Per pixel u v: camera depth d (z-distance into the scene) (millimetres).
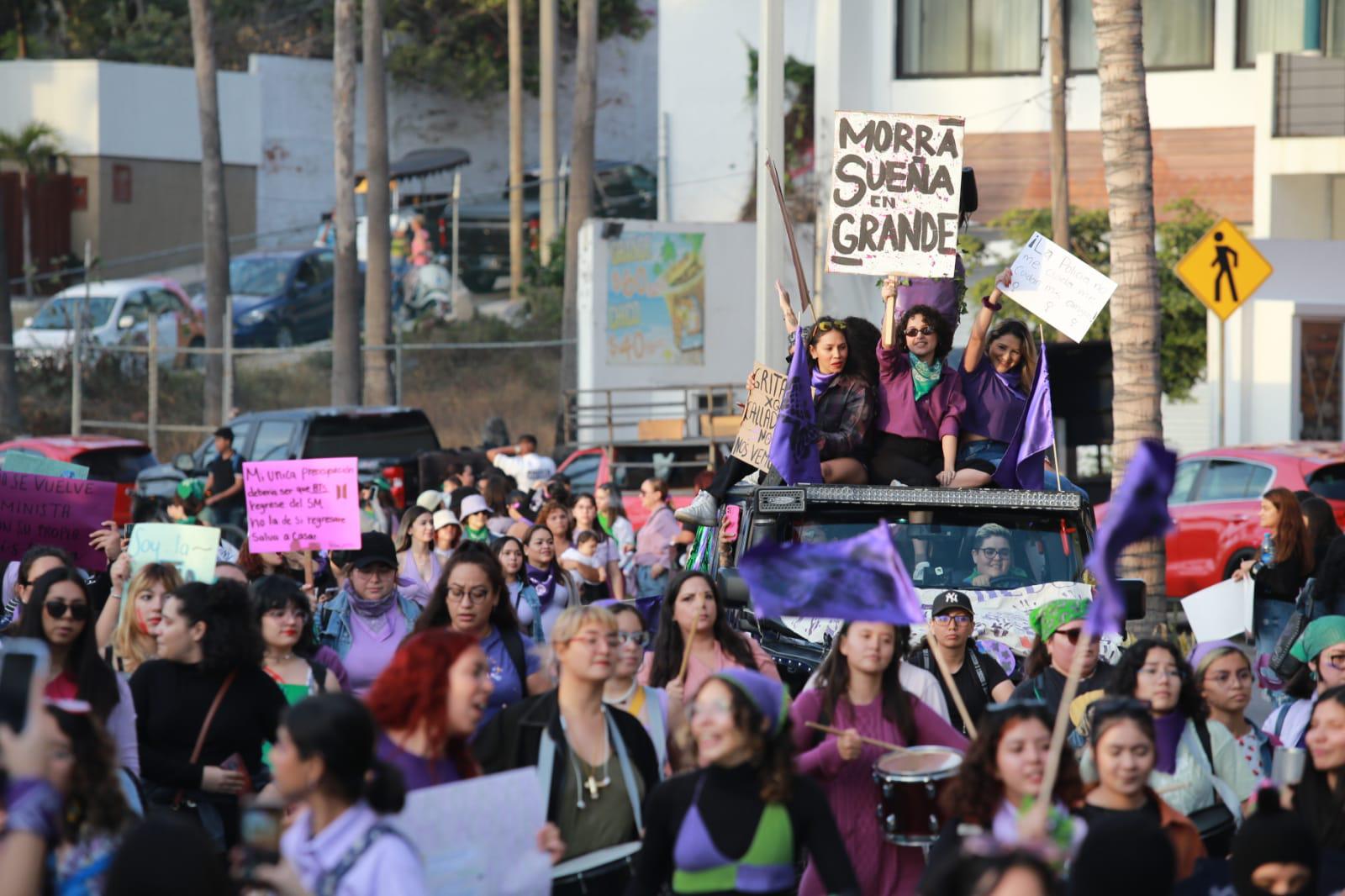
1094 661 17266
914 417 22906
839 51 71312
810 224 72625
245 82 109875
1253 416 58094
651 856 12141
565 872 13414
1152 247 31969
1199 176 69562
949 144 23578
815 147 72062
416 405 87625
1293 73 63594
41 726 10406
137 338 86438
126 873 9812
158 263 104875
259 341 90062
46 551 19328
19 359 84250
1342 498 40188
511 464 52219
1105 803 12617
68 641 14945
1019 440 22547
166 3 123562
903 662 16500
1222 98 69250
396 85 119938
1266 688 23391
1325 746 13633
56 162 102562
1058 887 9289
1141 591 20391
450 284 96125
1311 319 58094
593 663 13609
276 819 10891
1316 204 65625
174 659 15695
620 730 13938
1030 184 70750
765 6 34719
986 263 70438
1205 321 65625
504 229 107188
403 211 104188
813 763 14414
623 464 55750
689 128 79312
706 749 11828
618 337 71000
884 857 14484
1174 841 12695
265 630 17203
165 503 50656
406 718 12289
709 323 71750
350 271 78938
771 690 11914
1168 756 14797
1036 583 21047
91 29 121375
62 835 11094
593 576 32844
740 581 18750
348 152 80062
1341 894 12023
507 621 17703
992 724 12141
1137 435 31734
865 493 21297
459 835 11625
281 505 23938
